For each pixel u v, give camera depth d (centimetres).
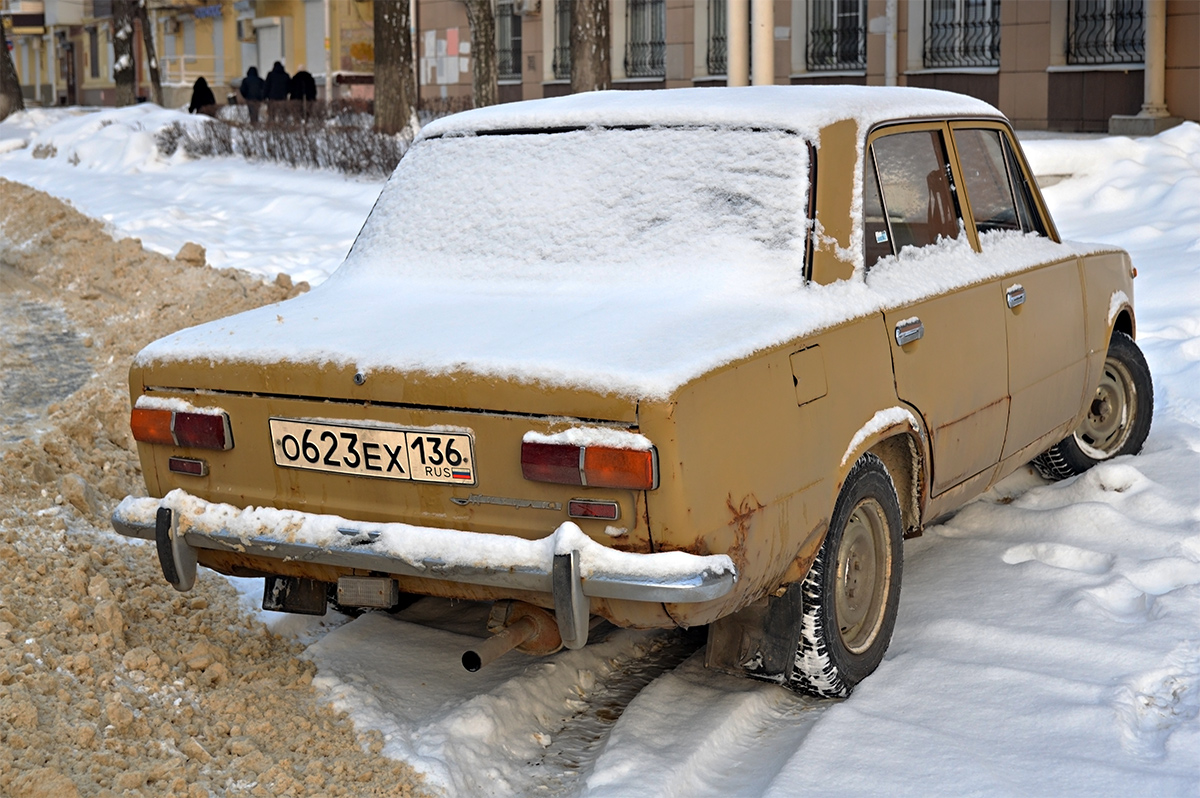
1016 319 470
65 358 777
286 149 2075
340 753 345
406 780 330
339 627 437
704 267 383
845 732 352
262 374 347
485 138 455
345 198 1698
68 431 597
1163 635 404
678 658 422
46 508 504
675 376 304
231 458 359
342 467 340
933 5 2012
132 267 982
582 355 319
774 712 380
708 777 345
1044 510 524
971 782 324
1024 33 1864
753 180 394
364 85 3888
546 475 309
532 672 397
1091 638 405
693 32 2416
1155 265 986
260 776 326
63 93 6469
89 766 316
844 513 371
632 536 308
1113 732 347
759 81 1241
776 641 365
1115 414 587
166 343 373
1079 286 529
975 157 484
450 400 322
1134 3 1739
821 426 355
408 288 421
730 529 318
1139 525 501
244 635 419
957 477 440
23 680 343
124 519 372
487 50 2138
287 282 920
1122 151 1365
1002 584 457
